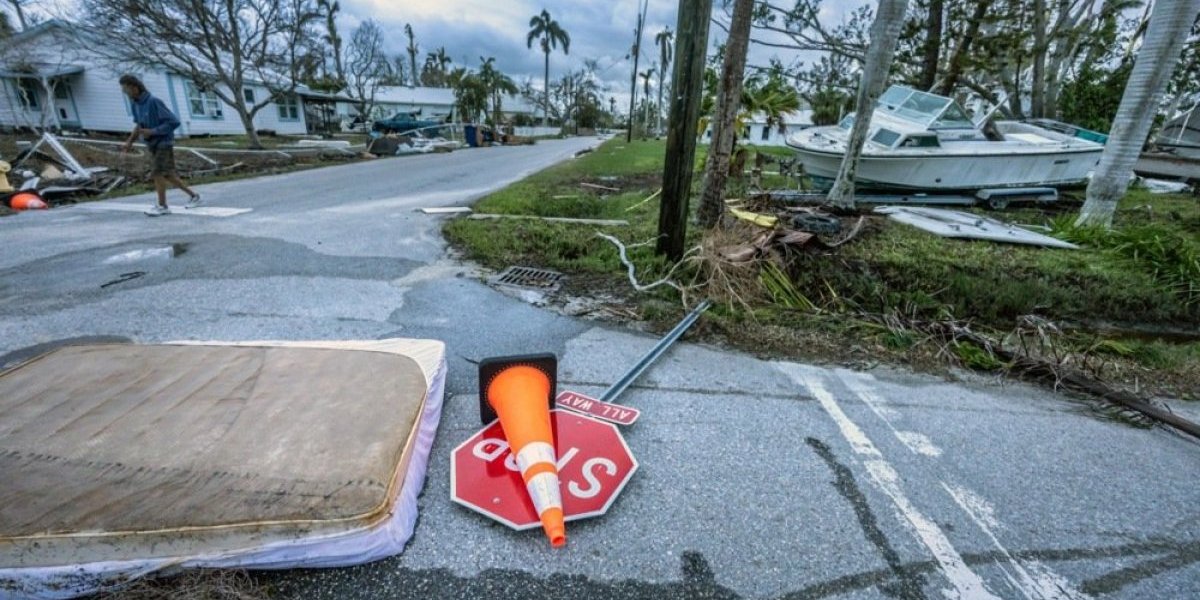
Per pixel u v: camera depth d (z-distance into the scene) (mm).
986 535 1632
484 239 4832
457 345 2832
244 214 5863
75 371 2014
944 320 3520
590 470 1789
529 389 1906
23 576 1247
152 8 12391
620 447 1919
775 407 2363
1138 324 4039
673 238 4156
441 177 10000
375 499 1424
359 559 1393
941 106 7324
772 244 4270
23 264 3885
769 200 6262
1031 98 11172
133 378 1973
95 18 12156
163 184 5715
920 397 2541
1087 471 2002
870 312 3793
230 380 1972
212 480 1439
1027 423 2350
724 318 3357
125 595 1269
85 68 16203
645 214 6477
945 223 5562
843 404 2426
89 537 1256
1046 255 4695
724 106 5039
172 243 4543
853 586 1422
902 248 4672
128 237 4703
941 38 10055
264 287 3566
